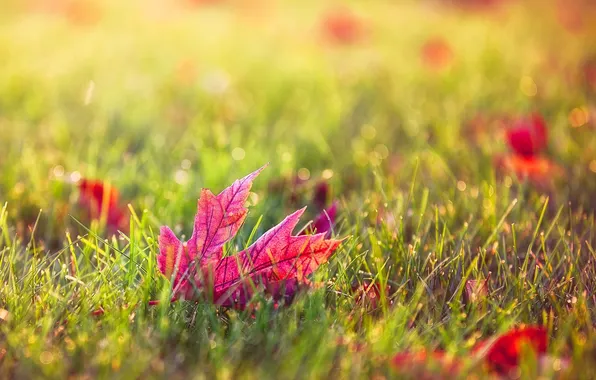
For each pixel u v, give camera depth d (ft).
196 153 2.88
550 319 1.79
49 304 1.83
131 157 2.90
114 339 1.69
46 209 2.34
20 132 3.18
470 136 3.16
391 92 4.19
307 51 5.83
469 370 1.64
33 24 7.29
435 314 1.84
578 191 2.52
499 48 5.62
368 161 2.74
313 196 2.42
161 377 1.63
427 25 7.51
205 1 9.20
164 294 1.76
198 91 4.14
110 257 1.96
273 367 1.66
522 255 2.09
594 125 3.22
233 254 1.90
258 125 3.32
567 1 9.15
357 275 1.93
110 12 8.20
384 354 1.68
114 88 4.19
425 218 2.23
